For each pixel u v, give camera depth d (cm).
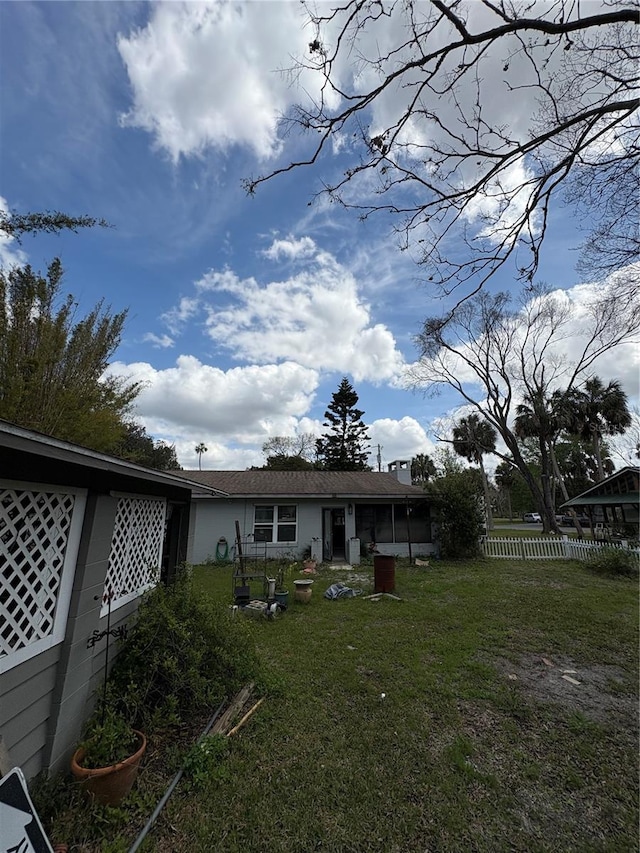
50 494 282
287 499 1426
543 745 331
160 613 385
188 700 360
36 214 488
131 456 865
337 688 427
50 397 656
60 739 273
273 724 356
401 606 767
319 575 1124
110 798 247
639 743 335
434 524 1452
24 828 155
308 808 259
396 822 249
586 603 784
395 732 346
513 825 249
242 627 446
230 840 234
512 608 748
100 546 339
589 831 245
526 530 3145
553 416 2184
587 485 3578
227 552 1364
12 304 638
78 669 300
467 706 394
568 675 466
